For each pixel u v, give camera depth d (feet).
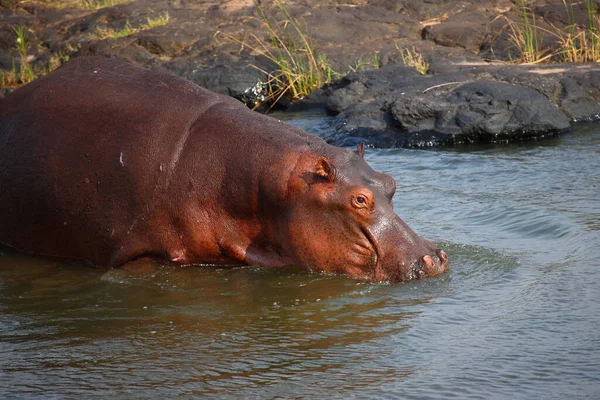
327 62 152.56
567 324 50.44
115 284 61.62
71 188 65.36
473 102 113.70
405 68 134.82
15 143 68.85
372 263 60.13
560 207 76.02
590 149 101.40
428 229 71.56
